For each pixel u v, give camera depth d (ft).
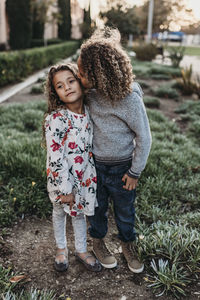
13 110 19.01
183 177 12.07
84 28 51.90
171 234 8.05
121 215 7.04
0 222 8.68
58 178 6.16
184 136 16.69
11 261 7.50
